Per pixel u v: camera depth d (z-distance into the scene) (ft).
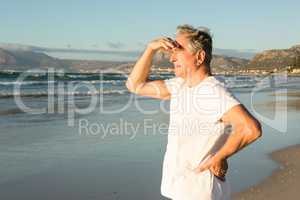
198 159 8.48
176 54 8.85
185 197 8.39
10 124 45.88
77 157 29.66
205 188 8.34
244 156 31.04
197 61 8.72
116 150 32.14
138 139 37.19
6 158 29.12
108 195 21.01
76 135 39.06
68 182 23.29
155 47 9.32
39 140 36.19
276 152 32.71
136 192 21.57
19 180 23.61
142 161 28.58
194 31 8.73
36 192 21.47
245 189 22.67
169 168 8.80
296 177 25.27
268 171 26.71
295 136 40.93
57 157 29.60
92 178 24.13
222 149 8.04
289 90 128.06
